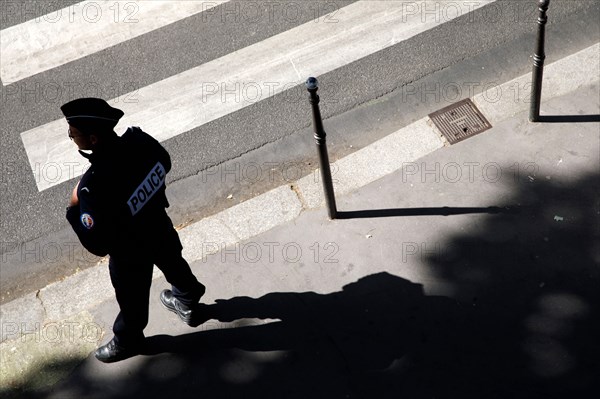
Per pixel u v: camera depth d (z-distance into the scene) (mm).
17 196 6195
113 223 4160
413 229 5625
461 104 6383
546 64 6555
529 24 6906
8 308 5566
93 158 4113
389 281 5371
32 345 5332
